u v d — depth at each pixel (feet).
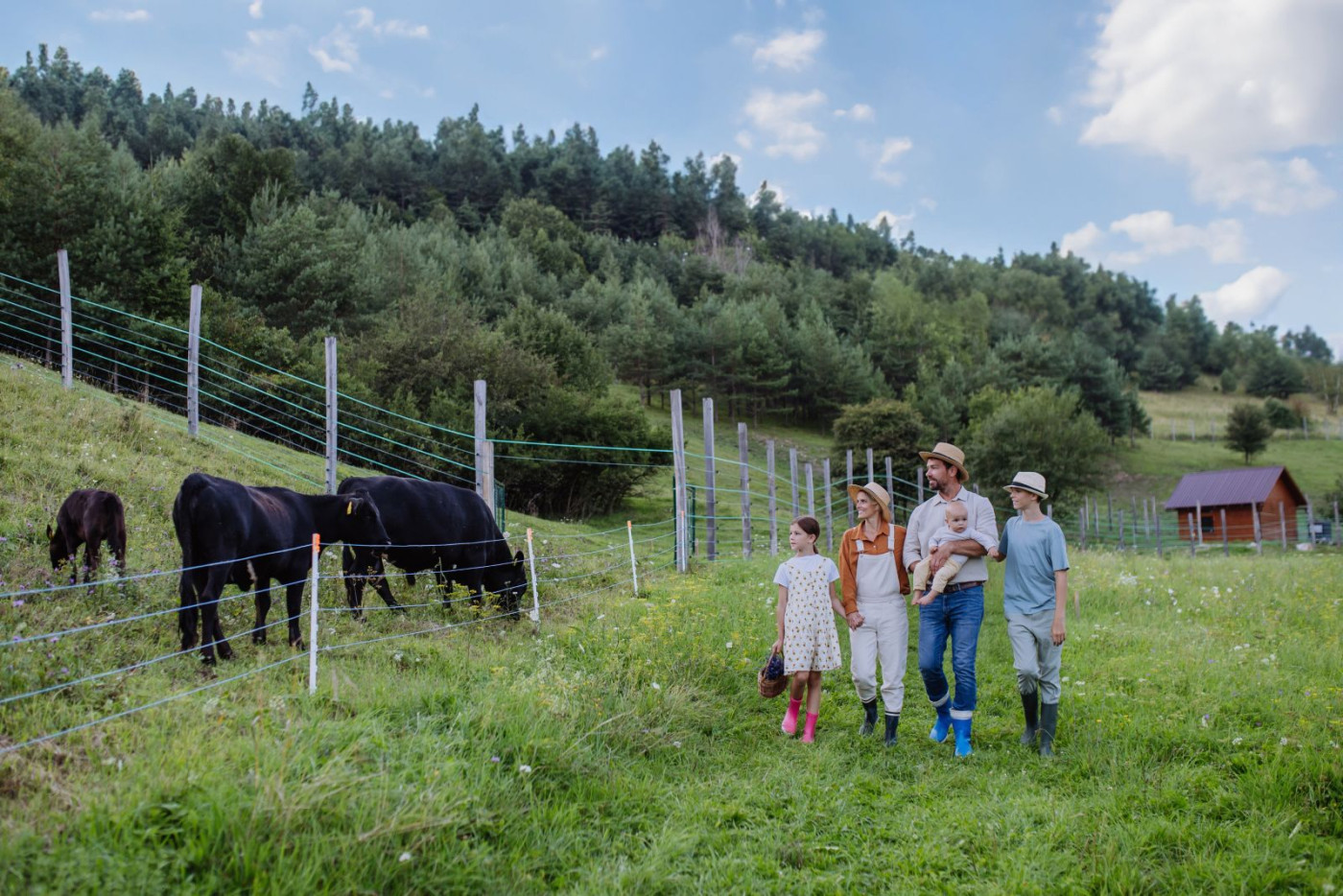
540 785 15.34
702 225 481.05
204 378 66.85
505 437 89.61
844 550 20.77
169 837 11.39
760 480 130.41
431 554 29.32
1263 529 140.67
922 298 359.25
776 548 56.54
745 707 22.02
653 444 108.78
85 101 387.96
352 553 27.07
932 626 19.83
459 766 14.64
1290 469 234.38
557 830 14.08
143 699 16.29
